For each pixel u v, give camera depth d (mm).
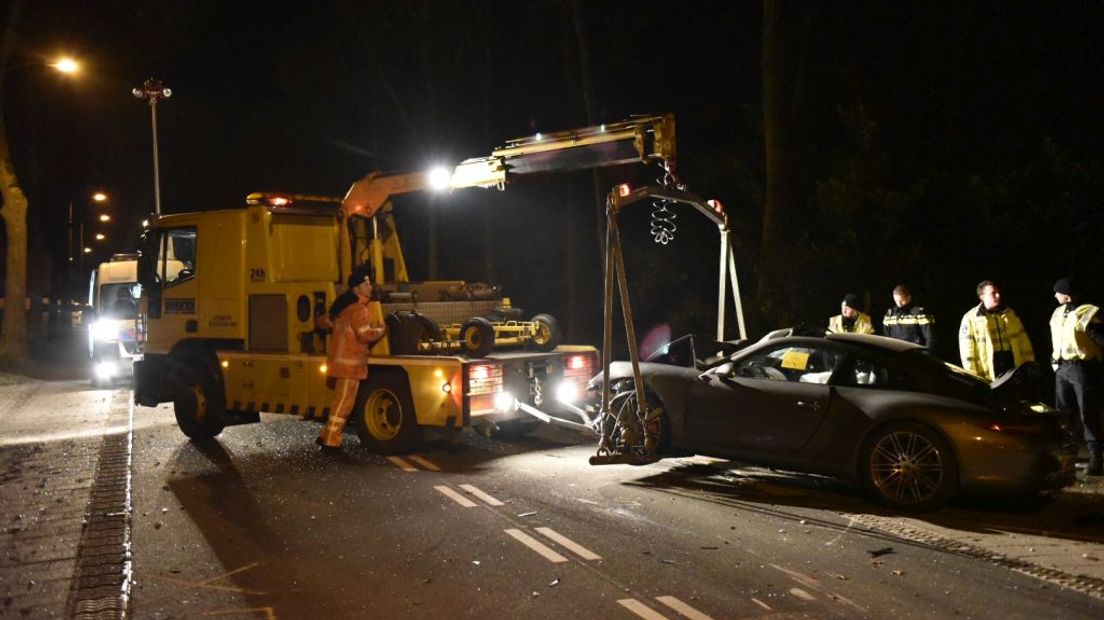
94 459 10875
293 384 11367
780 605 5793
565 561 6691
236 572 6590
